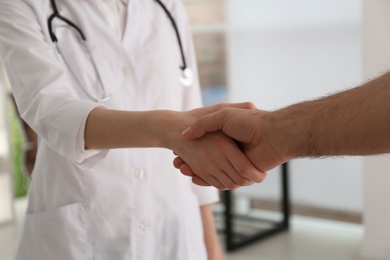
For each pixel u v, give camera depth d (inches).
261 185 201.0
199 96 57.7
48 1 49.9
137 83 51.3
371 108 33.7
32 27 46.1
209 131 41.0
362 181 176.7
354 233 182.2
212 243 58.1
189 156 41.7
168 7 57.6
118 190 49.0
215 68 225.8
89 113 41.6
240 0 202.4
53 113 42.3
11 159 209.9
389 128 33.1
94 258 48.0
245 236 176.2
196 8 225.6
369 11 154.7
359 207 181.5
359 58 177.8
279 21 193.9
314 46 186.9
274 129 38.9
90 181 48.1
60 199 48.5
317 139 36.4
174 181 52.2
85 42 49.7
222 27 220.1
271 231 181.5
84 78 48.6
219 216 195.3
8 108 207.9
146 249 49.7
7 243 184.9
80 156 41.9
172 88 53.4
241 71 205.8
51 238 47.7
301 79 191.3
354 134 34.5
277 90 197.8
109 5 52.9
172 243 51.4
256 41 200.5
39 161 49.9
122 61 51.0
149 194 50.6
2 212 207.5
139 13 53.9
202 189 57.3
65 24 49.7
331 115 35.7
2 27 45.7
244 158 40.3
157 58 52.8
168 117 41.8
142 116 41.6
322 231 185.5
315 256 162.7
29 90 44.1
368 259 159.8
